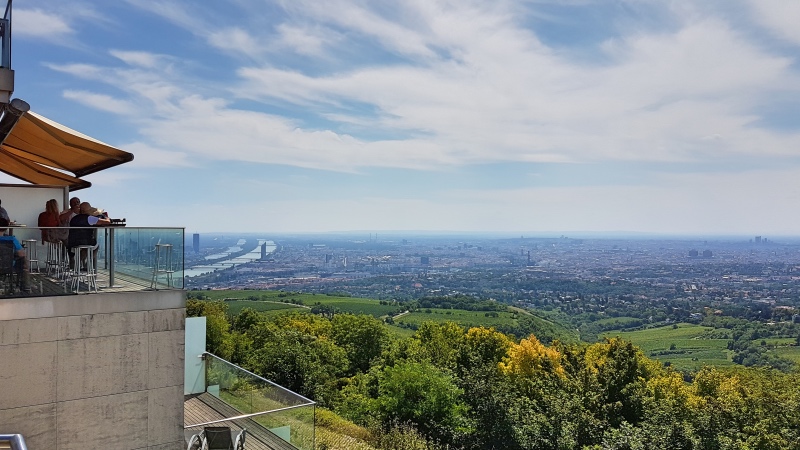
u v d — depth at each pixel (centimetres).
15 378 652
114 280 761
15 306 652
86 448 700
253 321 4859
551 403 2678
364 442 1928
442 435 2333
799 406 2739
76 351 695
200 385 1360
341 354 4547
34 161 1043
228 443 905
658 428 2384
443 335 4434
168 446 771
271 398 1071
